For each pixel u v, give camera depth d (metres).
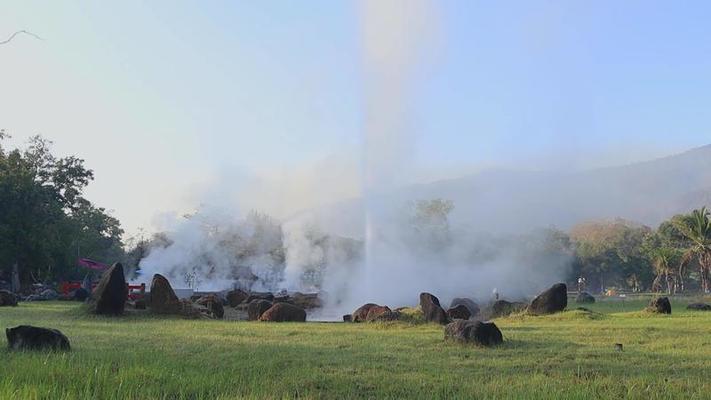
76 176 64.00
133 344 15.45
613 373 11.60
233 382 10.02
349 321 27.69
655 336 18.20
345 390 9.92
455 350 14.91
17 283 56.69
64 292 55.00
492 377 11.09
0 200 54.56
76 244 66.50
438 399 9.36
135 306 29.20
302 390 9.88
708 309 35.69
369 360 13.20
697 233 79.94
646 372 11.73
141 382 9.75
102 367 10.47
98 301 26.25
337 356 13.78
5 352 12.45
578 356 13.95
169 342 16.16
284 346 15.59
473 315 33.09
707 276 82.38
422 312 24.86
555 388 9.74
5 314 26.12
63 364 10.61
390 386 10.25
